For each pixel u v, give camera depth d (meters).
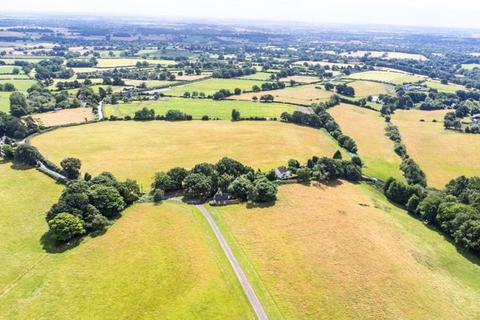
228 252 104.25
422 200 142.38
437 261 112.06
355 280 96.56
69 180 143.50
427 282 100.31
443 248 120.12
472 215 124.56
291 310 85.69
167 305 85.00
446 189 154.88
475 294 99.94
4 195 134.25
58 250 105.06
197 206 128.38
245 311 84.38
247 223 118.88
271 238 111.31
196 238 109.19
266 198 131.75
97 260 100.25
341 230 118.31
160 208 126.00
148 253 102.19
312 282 94.56
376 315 86.12
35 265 99.50
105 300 86.75
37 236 112.06
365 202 142.00
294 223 120.06
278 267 99.19
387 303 90.12
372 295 92.06
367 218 128.50
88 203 116.44
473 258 116.69
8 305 86.00
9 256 103.12
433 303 92.50
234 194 133.50
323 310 86.25
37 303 86.50
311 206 131.75
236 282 92.94
